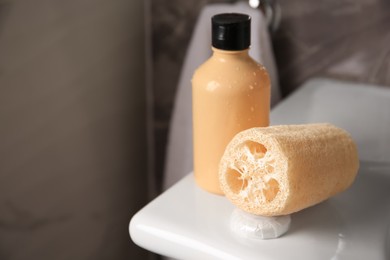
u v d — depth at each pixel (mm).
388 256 521
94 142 993
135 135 1092
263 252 509
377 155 692
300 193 500
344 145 547
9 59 798
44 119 879
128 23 1005
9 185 846
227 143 569
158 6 1016
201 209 571
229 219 555
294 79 951
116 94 1019
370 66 892
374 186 624
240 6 887
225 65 560
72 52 903
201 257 524
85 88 945
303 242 524
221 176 529
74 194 971
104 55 970
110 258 1096
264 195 509
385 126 765
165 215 562
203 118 573
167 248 543
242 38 551
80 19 903
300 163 496
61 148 922
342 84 898
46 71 863
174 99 1072
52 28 857
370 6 860
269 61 893
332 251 514
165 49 1042
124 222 1117
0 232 855
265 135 502
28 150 864
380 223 557
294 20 912
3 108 807
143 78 1074
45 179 906
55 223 945
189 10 991
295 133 521
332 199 595
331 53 910
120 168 1072
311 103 832
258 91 561
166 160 1106
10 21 787
